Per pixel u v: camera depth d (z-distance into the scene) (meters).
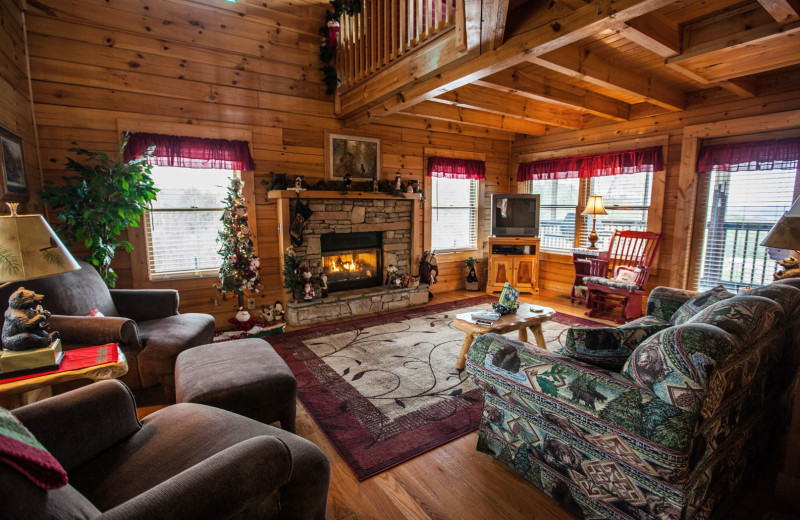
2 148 2.45
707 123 4.14
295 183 4.27
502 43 2.65
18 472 0.68
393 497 1.78
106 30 3.46
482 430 2.03
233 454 1.01
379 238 5.20
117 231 3.17
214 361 2.11
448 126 5.59
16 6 2.97
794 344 2.01
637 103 4.71
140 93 3.64
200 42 3.88
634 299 4.38
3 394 1.54
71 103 3.37
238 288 3.90
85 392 1.33
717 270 4.27
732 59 2.91
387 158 5.17
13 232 1.52
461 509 1.71
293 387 2.02
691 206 4.33
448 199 5.95
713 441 1.42
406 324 4.32
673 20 2.74
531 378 1.66
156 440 1.37
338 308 4.55
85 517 0.79
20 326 1.69
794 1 2.15
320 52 4.50
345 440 2.20
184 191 4.00
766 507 1.72
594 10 2.13
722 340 1.28
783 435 2.23
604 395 1.43
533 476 1.79
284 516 1.25
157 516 0.83
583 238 5.56
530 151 6.12
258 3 4.15
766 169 3.78
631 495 1.42
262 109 4.26
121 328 2.19
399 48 3.56
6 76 2.66
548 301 5.39
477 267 6.29
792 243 1.70
